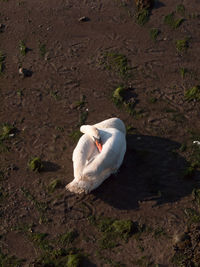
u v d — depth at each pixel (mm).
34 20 15500
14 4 16047
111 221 10570
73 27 15141
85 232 10453
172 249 9930
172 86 13242
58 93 13391
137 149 11836
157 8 15266
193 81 13312
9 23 15508
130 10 15336
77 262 9836
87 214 10742
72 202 10984
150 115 12578
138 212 10672
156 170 11391
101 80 13594
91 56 14273
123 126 11609
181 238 10000
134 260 9891
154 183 11141
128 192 11055
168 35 14578
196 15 14977
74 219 10688
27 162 11844
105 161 10305
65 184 11312
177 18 14938
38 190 11273
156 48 14281
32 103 13219
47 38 14938
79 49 14516
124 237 10266
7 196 11219
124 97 13031
